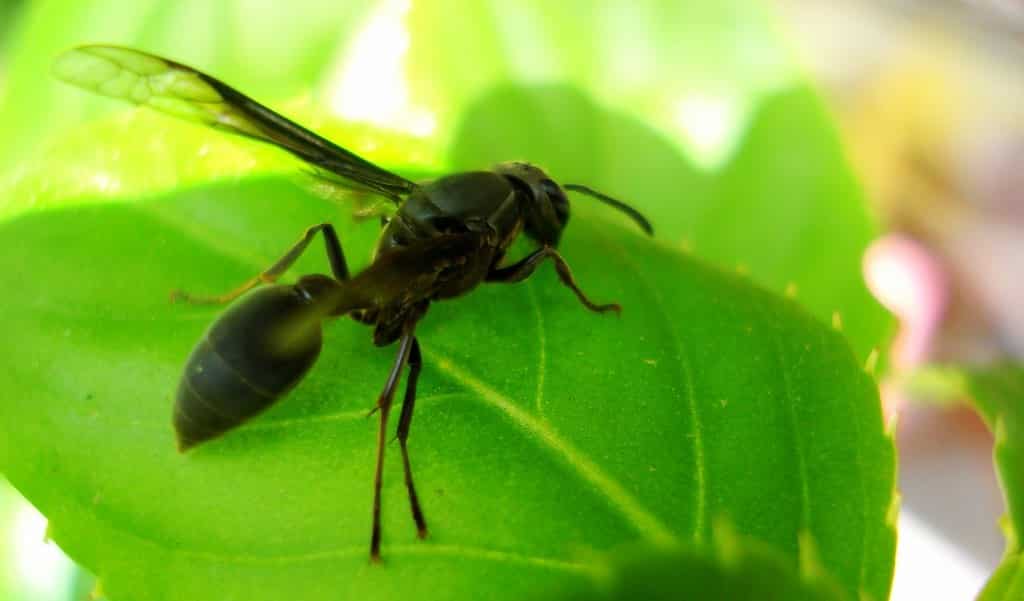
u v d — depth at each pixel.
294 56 0.10
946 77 0.15
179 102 0.09
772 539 0.09
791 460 0.09
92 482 0.09
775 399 0.09
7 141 0.10
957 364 0.10
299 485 0.09
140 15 0.10
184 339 0.09
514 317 0.09
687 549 0.08
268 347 0.09
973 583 0.12
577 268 0.09
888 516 0.09
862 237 0.10
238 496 0.09
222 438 0.09
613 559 0.08
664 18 0.10
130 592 0.09
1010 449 0.09
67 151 0.09
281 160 0.09
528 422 0.09
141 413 0.09
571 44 0.10
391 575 0.09
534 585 0.08
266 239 0.09
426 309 0.09
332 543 0.09
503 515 0.09
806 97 0.10
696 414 0.09
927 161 0.15
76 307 0.09
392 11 0.10
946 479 0.13
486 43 0.10
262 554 0.09
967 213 0.15
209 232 0.09
